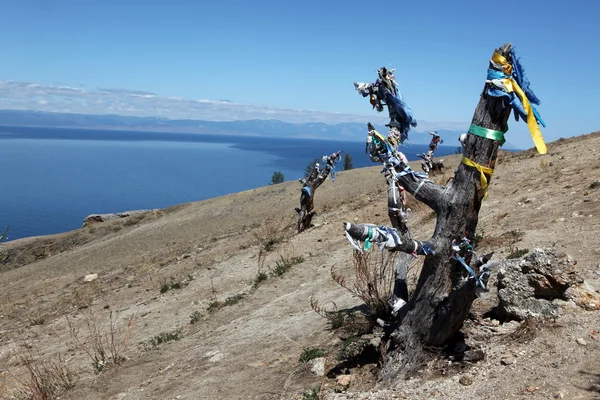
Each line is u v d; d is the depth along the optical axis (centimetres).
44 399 724
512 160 1878
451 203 421
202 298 1115
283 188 3102
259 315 813
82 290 1695
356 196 2202
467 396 395
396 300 499
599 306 463
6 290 2133
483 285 419
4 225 8025
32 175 19250
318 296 816
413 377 440
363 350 523
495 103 404
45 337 1174
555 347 425
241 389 539
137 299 1328
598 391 361
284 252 1302
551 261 473
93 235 3481
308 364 539
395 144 465
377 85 478
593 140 1867
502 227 886
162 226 2872
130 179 19188
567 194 1016
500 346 449
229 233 2170
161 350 793
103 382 717
